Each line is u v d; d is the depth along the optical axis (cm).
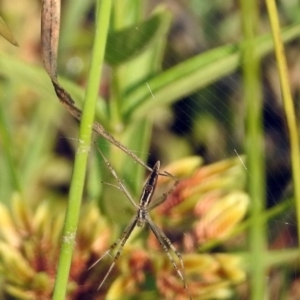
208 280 42
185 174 44
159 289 42
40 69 44
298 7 53
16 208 43
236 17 55
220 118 52
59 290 37
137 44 42
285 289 46
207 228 43
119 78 44
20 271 42
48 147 52
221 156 51
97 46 37
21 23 53
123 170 45
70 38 52
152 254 42
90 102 37
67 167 52
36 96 52
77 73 53
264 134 52
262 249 43
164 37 46
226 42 55
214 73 43
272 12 41
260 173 43
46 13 39
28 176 50
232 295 44
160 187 44
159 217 43
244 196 43
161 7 44
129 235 42
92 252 43
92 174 45
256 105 43
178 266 42
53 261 42
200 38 55
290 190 47
